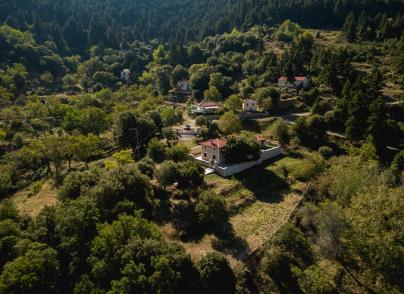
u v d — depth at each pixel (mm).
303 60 119312
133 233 34656
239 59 140000
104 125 88000
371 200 33938
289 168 61656
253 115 91312
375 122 69375
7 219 37781
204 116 89438
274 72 116188
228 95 111688
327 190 48156
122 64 166375
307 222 43594
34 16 181750
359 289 34719
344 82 95062
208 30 198875
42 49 159625
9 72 128625
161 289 29203
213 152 62656
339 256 38094
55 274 31750
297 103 96938
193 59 153625
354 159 54531
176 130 82500
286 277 35875
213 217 42656
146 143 71375
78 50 186625
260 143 72625
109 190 41438
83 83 147625
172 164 48875
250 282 35438
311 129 75312
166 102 120688
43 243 34719
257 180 57500
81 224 36125
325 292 33375
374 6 168125
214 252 35875
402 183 47250
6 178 66812
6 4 182875
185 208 46625
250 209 49219
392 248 30766
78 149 64250
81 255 34312
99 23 198125
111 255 32750
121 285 28781
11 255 33719
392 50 115500
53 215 38406
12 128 90812
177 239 41125
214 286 32906
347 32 142750
